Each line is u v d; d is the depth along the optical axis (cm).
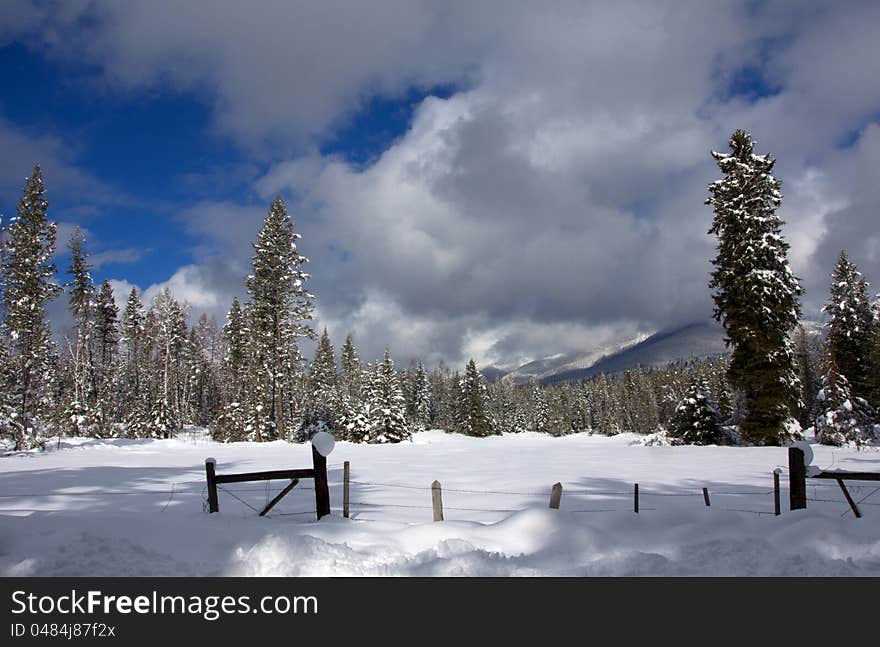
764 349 2861
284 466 1983
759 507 1020
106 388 5412
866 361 4009
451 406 9144
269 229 4494
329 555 656
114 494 1208
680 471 1634
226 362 6359
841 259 4153
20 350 3388
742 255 2952
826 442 3116
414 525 830
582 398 14175
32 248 3512
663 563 643
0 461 2239
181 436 6241
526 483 1395
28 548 680
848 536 717
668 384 11781
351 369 8350
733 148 3131
